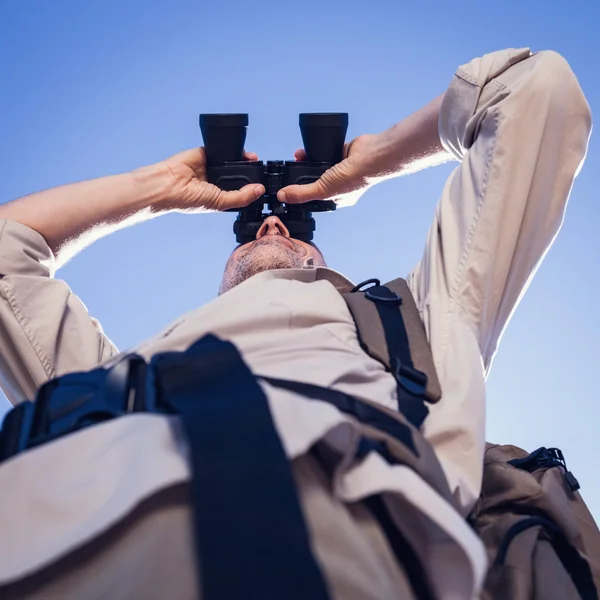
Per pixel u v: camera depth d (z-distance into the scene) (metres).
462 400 1.40
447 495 1.17
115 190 2.03
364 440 1.09
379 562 1.01
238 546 0.87
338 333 1.46
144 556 0.92
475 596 0.98
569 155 1.67
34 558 0.93
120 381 1.15
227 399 1.00
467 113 1.80
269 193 2.23
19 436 1.11
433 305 1.57
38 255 1.89
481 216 1.62
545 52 1.72
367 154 2.15
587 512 1.55
